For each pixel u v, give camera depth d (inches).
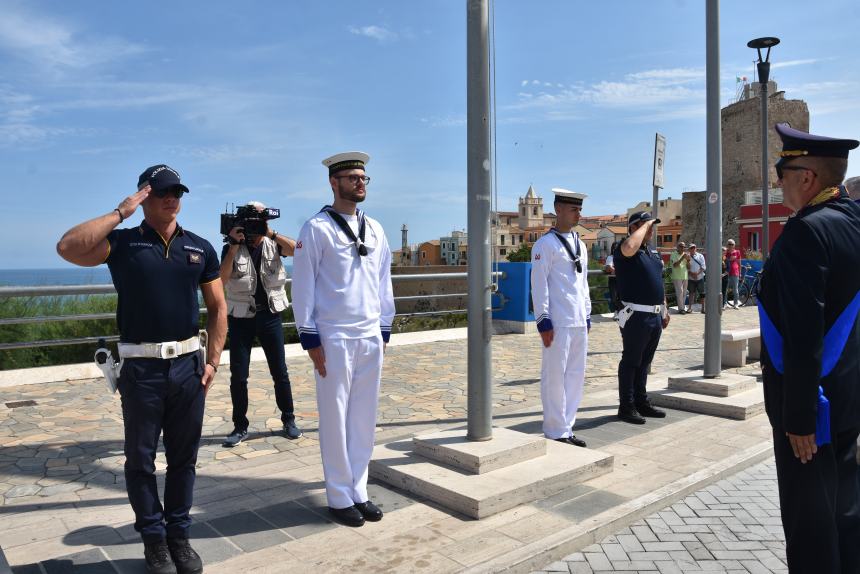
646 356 247.3
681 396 261.6
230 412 255.0
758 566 135.9
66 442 214.2
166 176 123.4
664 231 2935.5
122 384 124.0
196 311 130.5
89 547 135.9
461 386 308.2
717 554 140.9
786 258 103.4
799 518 106.4
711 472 185.0
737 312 678.5
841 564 107.0
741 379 271.3
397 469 171.2
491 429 182.5
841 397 104.8
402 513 153.9
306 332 149.0
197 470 187.5
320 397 152.1
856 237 104.3
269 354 218.5
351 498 151.0
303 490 170.1
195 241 130.7
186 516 128.3
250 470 187.0
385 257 162.4
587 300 215.3
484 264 175.5
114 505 161.5
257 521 149.6
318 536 141.6
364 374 155.2
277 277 216.5
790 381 102.2
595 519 150.8
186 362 126.8
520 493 158.2
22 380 302.7
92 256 117.6
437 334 467.8
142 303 122.7
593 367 364.2
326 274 151.6
